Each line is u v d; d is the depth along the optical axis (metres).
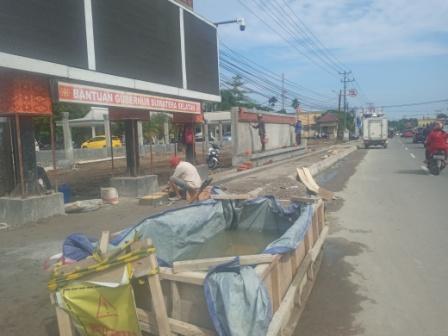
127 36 11.09
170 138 44.47
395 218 8.73
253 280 2.98
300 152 32.09
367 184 14.34
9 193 8.92
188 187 10.90
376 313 4.31
